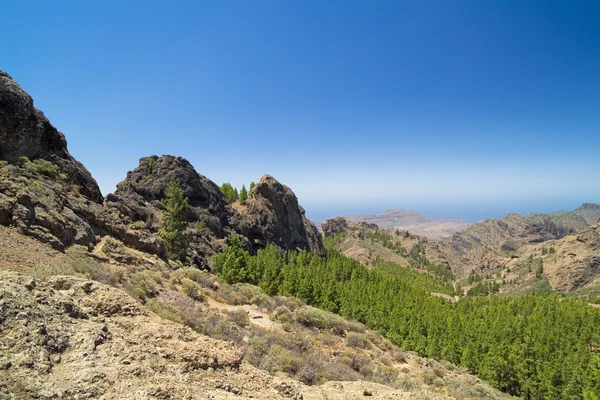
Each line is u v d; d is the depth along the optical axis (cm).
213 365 892
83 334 784
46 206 2250
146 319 1054
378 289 9400
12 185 2144
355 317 6256
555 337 6450
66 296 907
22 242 1777
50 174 2892
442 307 9381
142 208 5191
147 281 1925
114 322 957
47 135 3170
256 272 6041
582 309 10056
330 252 14638
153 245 3341
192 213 7281
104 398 617
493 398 2634
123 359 760
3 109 2636
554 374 4703
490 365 5059
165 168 7450
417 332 6100
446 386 2595
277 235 10588
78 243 2292
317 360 1585
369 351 2988
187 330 1052
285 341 1778
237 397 802
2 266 1429
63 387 605
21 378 576
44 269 1387
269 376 973
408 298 9038
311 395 1067
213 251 6450
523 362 4978
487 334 6475
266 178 11969
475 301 13462
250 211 10388
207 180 8919
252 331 1852
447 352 5494
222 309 2330
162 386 701
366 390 1228
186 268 3562
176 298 1983
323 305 5769
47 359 654
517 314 11212
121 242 2992
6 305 696
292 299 3738
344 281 10550
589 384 4397
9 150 2673
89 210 2883
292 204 12475
